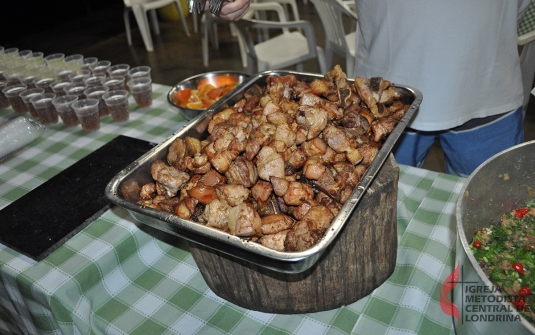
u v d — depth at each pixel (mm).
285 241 970
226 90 2053
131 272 1329
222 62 5387
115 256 1306
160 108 2162
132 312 1206
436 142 3465
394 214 1120
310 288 1081
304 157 1195
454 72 1704
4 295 1387
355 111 1351
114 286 1291
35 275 1229
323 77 1540
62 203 1484
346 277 1090
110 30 6996
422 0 1628
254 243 849
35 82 2383
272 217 1038
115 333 1157
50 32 7191
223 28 6402
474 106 1817
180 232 954
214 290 1213
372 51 1876
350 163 1181
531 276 950
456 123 1807
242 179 1148
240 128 1284
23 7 6953
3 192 1642
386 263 1154
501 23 1685
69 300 1189
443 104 1766
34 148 1940
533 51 2443
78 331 1213
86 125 1996
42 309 1247
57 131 2072
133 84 2137
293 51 3656
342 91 1405
